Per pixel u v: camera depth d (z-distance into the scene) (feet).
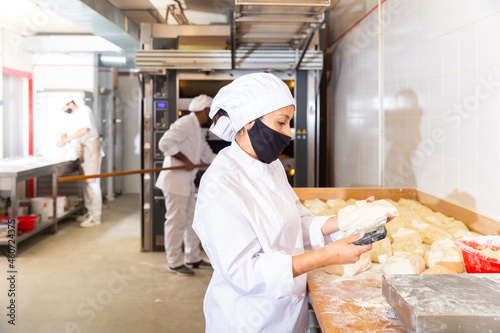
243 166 3.96
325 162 16.93
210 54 13.09
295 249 4.04
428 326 2.47
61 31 19.99
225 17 18.71
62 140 17.22
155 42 13.93
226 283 3.93
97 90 21.81
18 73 19.54
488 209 5.79
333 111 15.99
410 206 7.49
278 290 3.37
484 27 5.74
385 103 10.27
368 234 3.33
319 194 8.27
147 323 8.93
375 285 4.04
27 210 15.81
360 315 3.34
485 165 5.82
